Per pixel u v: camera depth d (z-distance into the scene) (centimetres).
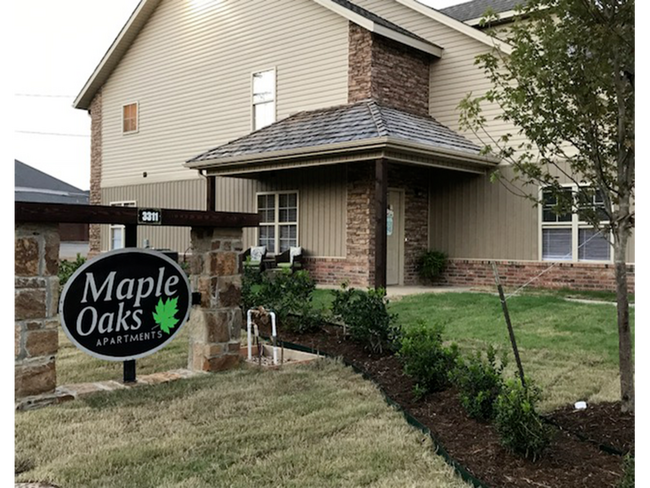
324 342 705
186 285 577
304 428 424
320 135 1173
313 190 1390
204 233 604
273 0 1495
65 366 614
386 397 502
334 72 1359
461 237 1366
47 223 471
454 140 1246
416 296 1100
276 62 1490
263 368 605
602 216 605
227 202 1612
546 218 1234
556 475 338
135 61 1878
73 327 492
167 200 1777
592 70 416
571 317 852
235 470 352
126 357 532
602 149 448
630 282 1128
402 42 1323
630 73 394
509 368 586
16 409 455
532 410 365
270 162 1234
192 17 1705
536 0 445
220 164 1309
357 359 630
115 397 491
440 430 420
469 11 1689
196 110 1697
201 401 485
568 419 432
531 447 357
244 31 1568
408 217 1366
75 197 4484
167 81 1781
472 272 1345
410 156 1118
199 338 602
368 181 1275
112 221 508
